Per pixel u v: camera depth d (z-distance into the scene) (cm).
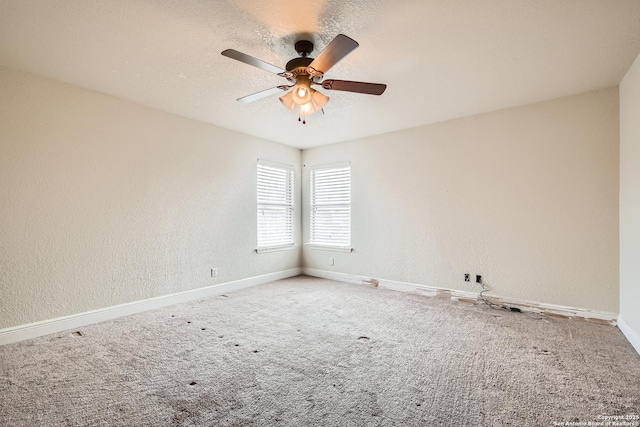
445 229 370
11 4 165
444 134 370
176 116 348
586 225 287
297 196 512
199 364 206
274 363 208
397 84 268
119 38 200
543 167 308
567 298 296
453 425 147
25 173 247
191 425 147
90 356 217
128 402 165
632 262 239
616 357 215
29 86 249
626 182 252
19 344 236
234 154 412
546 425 147
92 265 284
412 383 184
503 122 330
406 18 179
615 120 273
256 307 333
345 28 189
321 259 493
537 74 251
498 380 187
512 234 326
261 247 448
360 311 320
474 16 177
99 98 288
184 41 204
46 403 163
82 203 278
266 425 147
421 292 387
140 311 316
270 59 229
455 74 250
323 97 231
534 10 171
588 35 196
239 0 164
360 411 158
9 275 239
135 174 314
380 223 425
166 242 340
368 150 438
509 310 322
